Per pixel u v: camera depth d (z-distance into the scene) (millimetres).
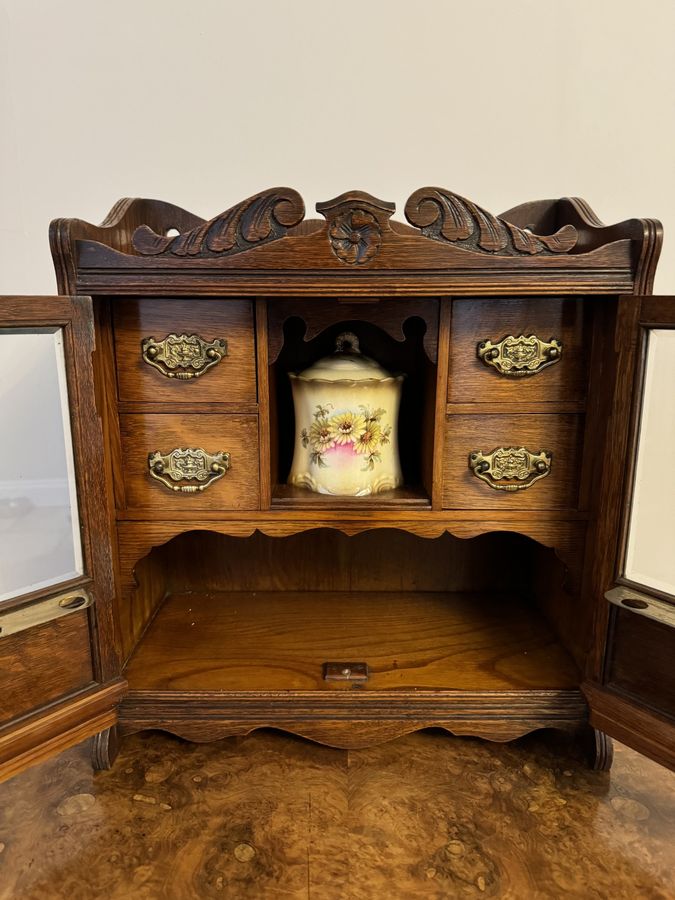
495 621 987
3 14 956
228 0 963
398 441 905
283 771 748
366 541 1090
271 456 792
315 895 574
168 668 830
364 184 1024
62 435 648
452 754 782
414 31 974
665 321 613
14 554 628
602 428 714
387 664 845
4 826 661
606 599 692
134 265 649
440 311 708
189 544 1086
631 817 677
